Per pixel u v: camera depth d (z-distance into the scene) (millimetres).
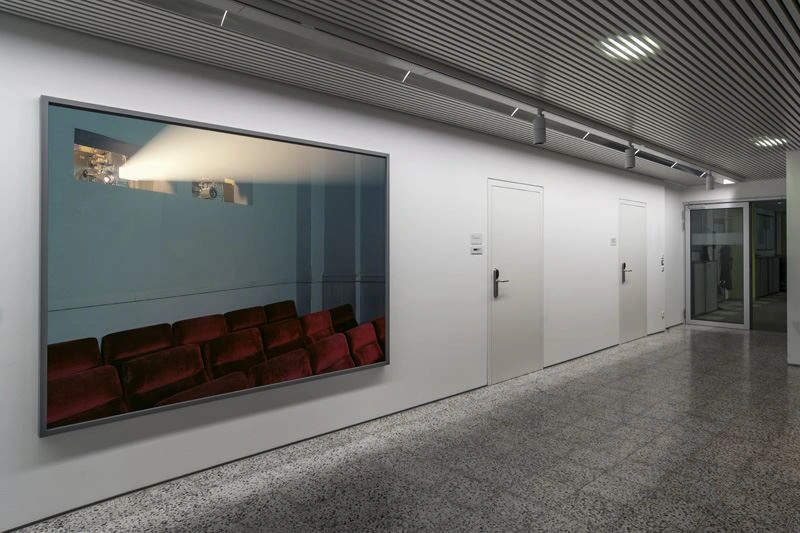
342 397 3791
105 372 2668
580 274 6316
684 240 9188
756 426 3777
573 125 4434
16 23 2463
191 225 2994
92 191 2635
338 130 3770
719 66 3189
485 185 4957
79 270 2586
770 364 5867
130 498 2744
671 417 3998
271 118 3410
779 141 5277
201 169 3043
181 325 2949
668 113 4215
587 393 4703
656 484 2852
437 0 2357
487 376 4988
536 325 5594
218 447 3148
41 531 2422
